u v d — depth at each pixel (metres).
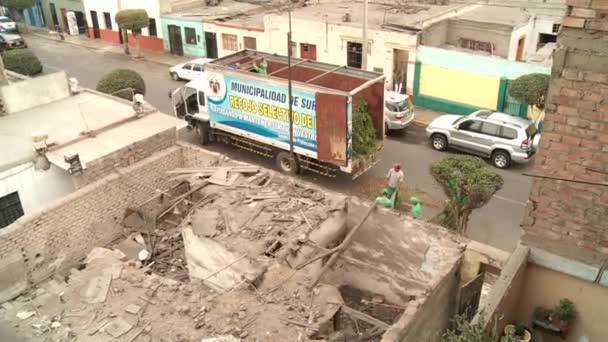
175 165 14.50
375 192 17.23
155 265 12.38
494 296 7.39
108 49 35.44
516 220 15.32
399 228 10.81
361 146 17.19
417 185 17.44
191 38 31.91
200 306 9.69
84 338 9.22
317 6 29.56
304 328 8.94
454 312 10.64
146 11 33.22
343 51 25.16
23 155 12.93
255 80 18.02
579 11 6.54
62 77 16.81
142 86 22.44
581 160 7.18
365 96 17.61
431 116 23.11
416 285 9.84
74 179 12.54
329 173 18.50
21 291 10.97
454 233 10.45
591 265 7.63
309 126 17.20
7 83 17.58
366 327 9.70
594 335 7.97
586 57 6.67
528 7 26.34
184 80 28.50
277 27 27.27
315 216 11.27
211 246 10.70
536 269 8.15
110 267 11.05
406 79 24.23
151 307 9.81
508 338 6.95
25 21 43.06
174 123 15.05
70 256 12.11
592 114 6.88
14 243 10.82
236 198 12.10
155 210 13.84
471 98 22.47
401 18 25.27
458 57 22.08
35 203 13.16
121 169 13.31
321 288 9.77
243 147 20.19
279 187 12.57
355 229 10.70
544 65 20.28
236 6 34.62
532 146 18.12
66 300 10.25
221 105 19.62
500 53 23.86
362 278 10.78
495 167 18.50
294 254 10.30
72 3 38.50
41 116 15.58
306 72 19.28
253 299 9.62
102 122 14.99
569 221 7.59
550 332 8.12
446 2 28.41
